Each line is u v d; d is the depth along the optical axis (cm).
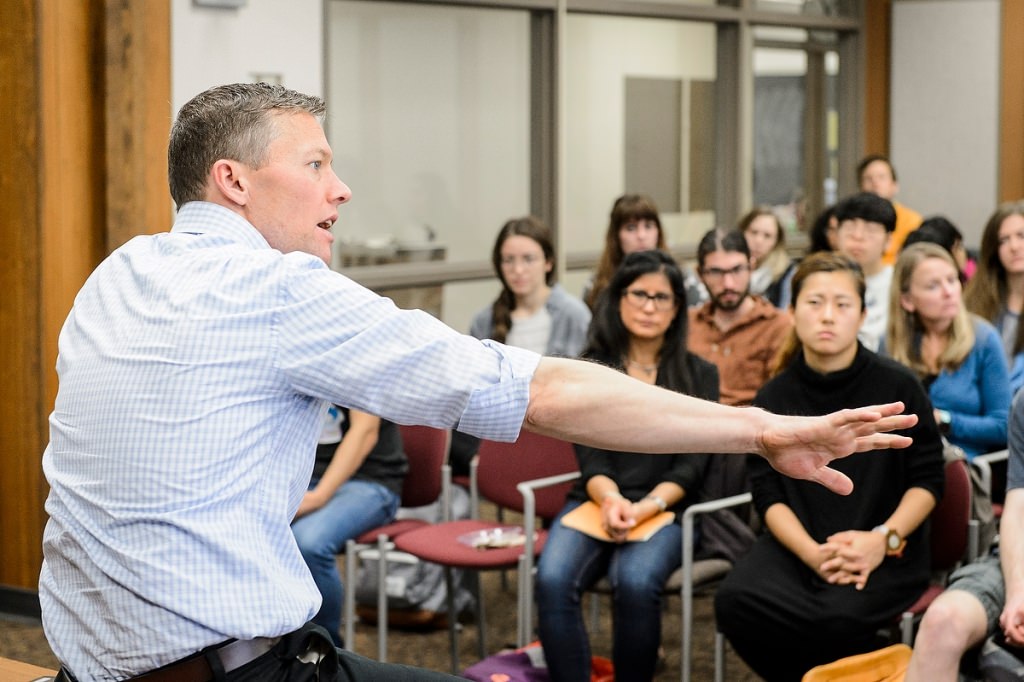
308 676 160
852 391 333
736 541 353
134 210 420
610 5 688
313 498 369
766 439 152
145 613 150
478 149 636
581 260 689
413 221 609
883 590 313
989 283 462
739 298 450
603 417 153
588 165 695
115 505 150
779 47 801
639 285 363
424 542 371
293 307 152
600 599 471
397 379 151
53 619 160
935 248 406
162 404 149
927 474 324
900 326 414
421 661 399
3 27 408
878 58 852
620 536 341
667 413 153
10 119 410
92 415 153
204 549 149
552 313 486
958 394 401
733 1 762
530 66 658
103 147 417
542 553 344
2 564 434
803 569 324
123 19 413
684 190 755
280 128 163
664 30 732
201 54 471
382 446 391
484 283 643
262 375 152
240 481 151
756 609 318
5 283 419
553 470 387
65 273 418
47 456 163
